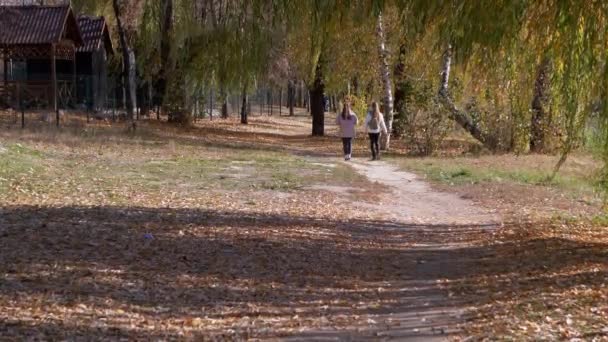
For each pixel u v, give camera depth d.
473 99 27.33
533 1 10.16
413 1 10.52
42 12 33.06
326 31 11.23
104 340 6.59
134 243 10.67
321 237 12.30
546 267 10.02
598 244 11.72
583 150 19.00
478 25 10.14
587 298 8.17
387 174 21.50
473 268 10.36
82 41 36.69
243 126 46.69
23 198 14.25
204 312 7.75
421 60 18.14
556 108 12.32
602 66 10.13
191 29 12.55
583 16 10.02
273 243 11.45
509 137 28.06
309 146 34.19
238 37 12.09
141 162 21.38
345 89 32.25
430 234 13.32
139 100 40.69
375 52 28.27
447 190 18.64
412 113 28.80
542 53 10.83
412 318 7.78
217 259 10.16
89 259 9.51
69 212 12.78
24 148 20.67
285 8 11.41
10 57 36.03
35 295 7.79
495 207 16.47
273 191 17.33
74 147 23.23
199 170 20.27
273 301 8.36
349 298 8.66
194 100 37.41
